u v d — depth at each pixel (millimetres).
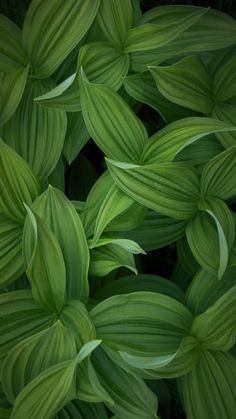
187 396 1350
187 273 1503
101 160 1744
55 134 1414
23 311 1333
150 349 1320
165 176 1335
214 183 1373
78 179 1616
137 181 1327
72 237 1337
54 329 1262
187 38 1441
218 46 1436
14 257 1363
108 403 1306
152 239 1422
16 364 1299
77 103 1408
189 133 1360
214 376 1355
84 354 1229
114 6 1425
